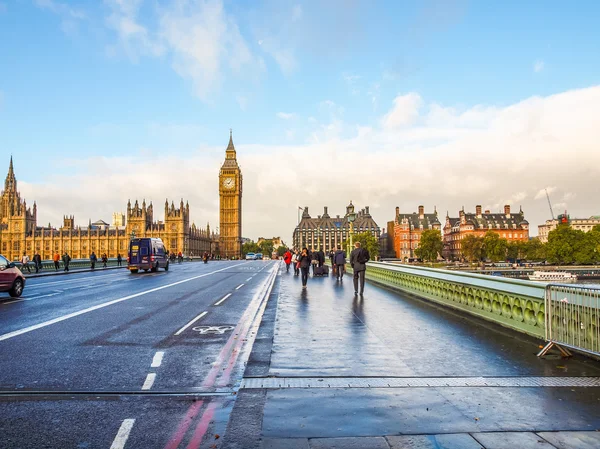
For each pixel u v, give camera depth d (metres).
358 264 19.34
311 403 6.02
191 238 181.50
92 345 9.95
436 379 7.12
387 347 9.34
